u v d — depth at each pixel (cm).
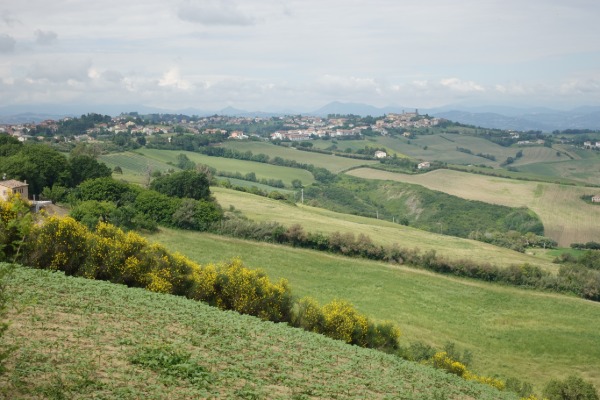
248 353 2431
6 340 1797
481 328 6631
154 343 2142
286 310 4334
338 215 12962
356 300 6869
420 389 2647
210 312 3319
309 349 2944
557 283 8388
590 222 15212
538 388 5072
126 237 4112
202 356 2134
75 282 3175
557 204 16588
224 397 1678
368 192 18862
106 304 2781
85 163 10681
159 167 16788
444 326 6506
